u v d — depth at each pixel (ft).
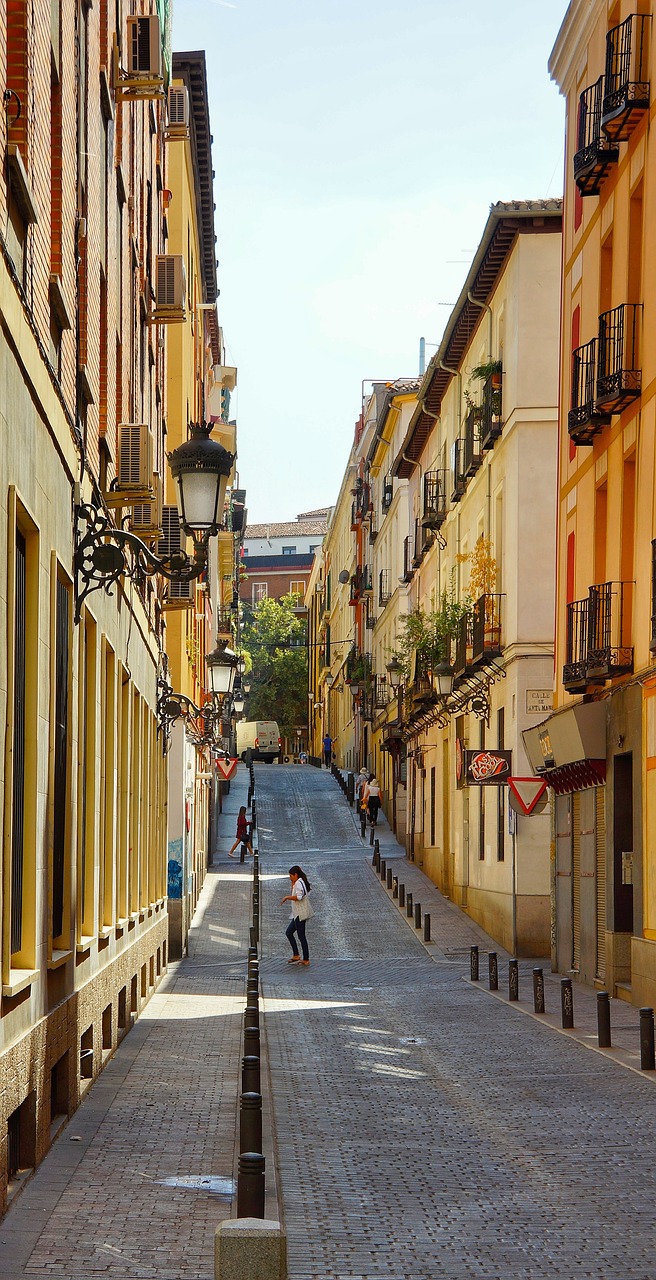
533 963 94.02
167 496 93.30
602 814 77.66
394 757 179.83
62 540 36.47
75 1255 25.68
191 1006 70.49
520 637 97.76
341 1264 26.78
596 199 80.59
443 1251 27.81
